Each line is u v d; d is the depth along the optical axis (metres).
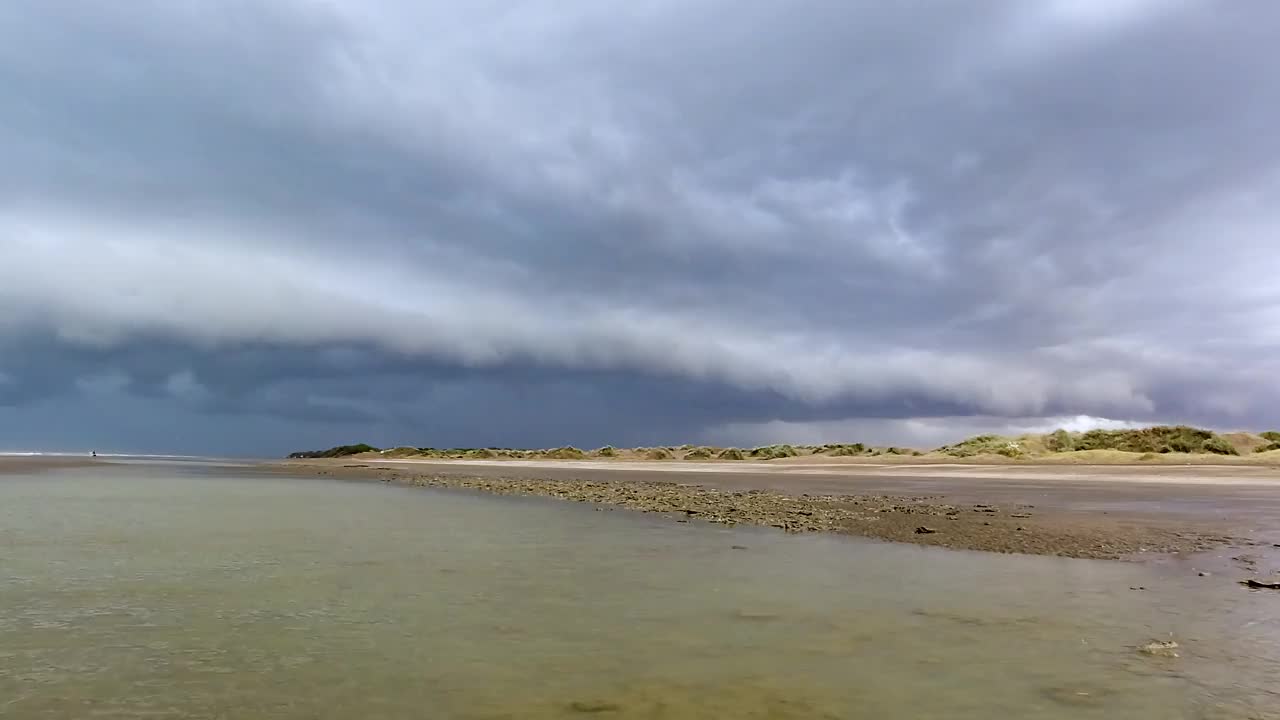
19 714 5.95
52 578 11.62
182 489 35.44
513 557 14.45
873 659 7.75
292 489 37.66
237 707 6.18
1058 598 10.84
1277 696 6.68
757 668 7.42
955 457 99.69
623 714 6.12
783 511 25.06
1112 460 80.25
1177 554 15.18
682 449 148.00
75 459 100.31
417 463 116.38
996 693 6.74
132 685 6.71
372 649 7.95
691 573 12.75
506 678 7.03
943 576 12.59
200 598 10.31
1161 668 7.48
